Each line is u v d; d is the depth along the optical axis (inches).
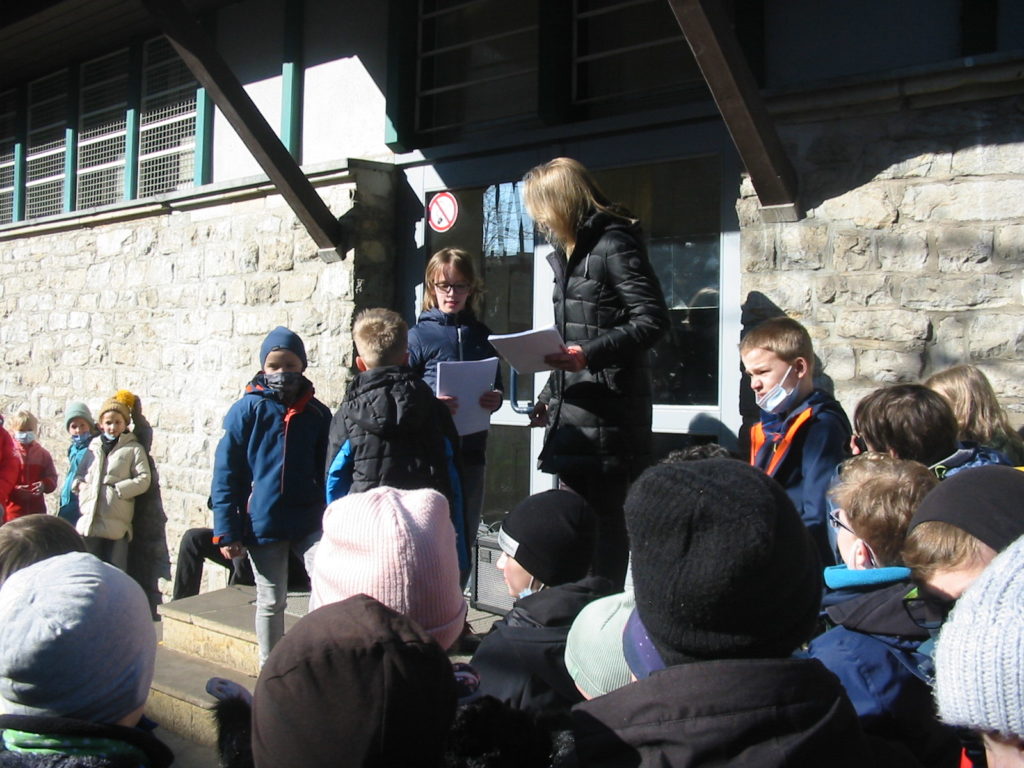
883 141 128.3
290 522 134.6
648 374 122.4
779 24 148.7
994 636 35.2
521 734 53.0
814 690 47.7
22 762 53.2
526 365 114.1
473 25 190.7
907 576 69.3
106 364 247.0
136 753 56.1
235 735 59.7
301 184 179.6
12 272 284.7
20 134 297.7
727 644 47.5
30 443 241.6
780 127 136.1
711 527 47.2
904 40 137.6
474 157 185.2
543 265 174.9
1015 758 35.9
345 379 185.5
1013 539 58.4
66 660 54.6
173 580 223.3
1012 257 119.0
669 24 165.3
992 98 120.5
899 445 87.0
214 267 215.0
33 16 237.5
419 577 59.6
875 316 128.0
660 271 160.7
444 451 120.4
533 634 77.3
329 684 42.7
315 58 213.6
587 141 169.3
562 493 87.8
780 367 104.0
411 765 42.5
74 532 87.0
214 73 164.6
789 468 101.9
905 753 55.3
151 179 251.9
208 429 215.0
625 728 47.9
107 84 269.0
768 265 136.6
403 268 194.9
